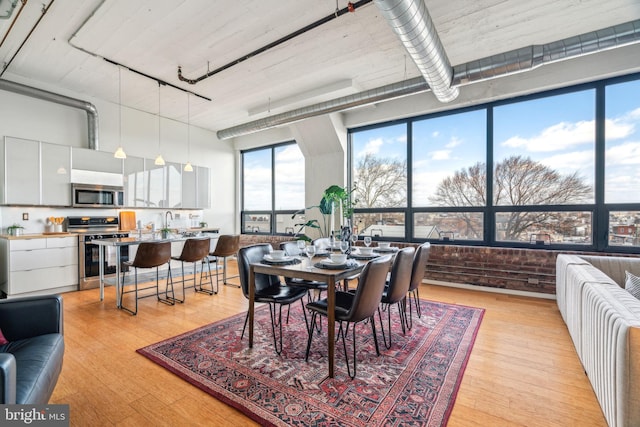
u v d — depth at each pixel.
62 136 4.86
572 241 3.98
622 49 3.53
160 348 2.55
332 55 3.79
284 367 2.25
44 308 1.77
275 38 3.40
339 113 5.65
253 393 1.92
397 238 5.36
